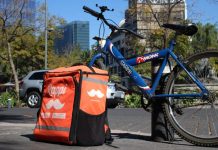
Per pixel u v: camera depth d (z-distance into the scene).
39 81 12.70
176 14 18.28
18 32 20.02
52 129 3.63
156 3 17.55
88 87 3.56
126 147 3.57
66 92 3.58
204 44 30.17
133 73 3.92
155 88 3.84
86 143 3.54
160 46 17.08
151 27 17.56
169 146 3.63
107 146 3.60
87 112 3.54
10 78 33.91
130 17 17.67
